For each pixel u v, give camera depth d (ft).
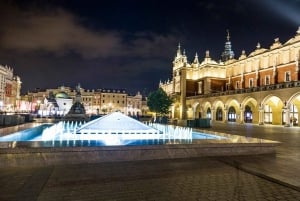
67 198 18.15
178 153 32.83
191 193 19.70
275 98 151.33
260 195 19.40
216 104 193.06
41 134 55.98
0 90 329.31
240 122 157.99
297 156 35.42
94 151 29.25
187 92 244.63
